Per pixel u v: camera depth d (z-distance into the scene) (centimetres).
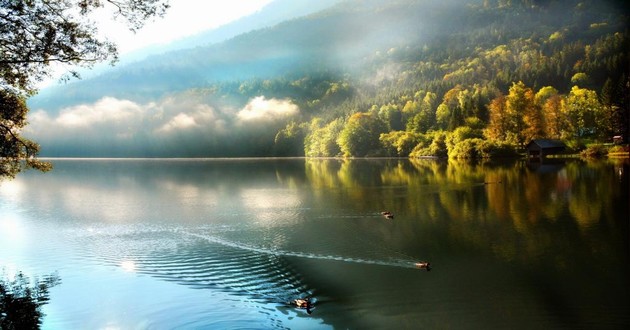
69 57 2912
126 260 3488
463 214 4922
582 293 2639
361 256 3466
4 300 2658
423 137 18462
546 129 15562
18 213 5672
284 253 3603
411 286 2805
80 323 2359
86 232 4488
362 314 2420
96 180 10438
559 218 4522
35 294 2764
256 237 4156
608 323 2284
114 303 2605
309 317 2394
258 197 6869
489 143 14212
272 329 2264
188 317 2412
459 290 2719
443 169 10831
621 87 14412
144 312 2486
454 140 15575
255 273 3122
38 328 2317
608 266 3081
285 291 2775
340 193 7031
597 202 5284
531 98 15600
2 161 3353
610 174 7950
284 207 5812
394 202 5919
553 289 2706
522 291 2692
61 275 3125
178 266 3309
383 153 19412
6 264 3400
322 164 15625
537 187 6700
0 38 2803
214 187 8481
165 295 2725
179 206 6106
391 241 3881
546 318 2344
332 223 4712
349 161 17288
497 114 15475
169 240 4109
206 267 3275
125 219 5178
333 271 3120
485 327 2264
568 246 3562
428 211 5184
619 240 3684
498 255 3388
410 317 2383
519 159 13400
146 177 11256
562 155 13312
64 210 5888
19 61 2845
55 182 9988
